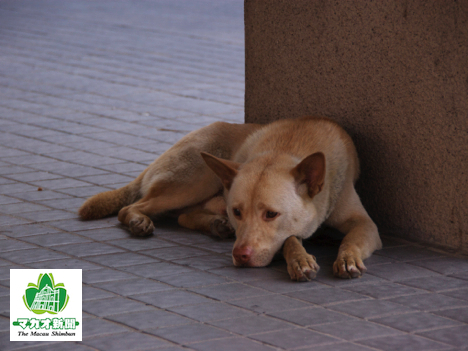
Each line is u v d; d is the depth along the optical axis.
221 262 4.07
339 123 4.34
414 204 4.22
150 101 6.50
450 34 4.09
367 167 4.30
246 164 4.10
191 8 14.42
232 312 3.80
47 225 4.30
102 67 8.21
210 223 4.27
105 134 5.27
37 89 6.95
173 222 4.38
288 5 4.40
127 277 3.97
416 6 4.14
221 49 9.61
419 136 4.18
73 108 6.16
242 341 3.70
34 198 4.51
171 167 4.34
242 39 10.51
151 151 5.02
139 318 3.78
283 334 3.72
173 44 9.95
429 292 3.91
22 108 6.12
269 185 4.01
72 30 10.99
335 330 3.74
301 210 4.04
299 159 4.12
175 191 4.33
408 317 3.79
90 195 4.54
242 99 6.63
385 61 4.22
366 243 4.07
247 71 4.55
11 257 4.08
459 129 4.10
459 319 3.79
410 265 4.06
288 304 3.84
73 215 4.38
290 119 4.33
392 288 3.93
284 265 4.05
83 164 4.85
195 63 8.59
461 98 4.09
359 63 4.27
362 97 4.29
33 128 5.41
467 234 4.12
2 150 5.01
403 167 4.23
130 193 4.41
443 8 4.09
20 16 12.33
